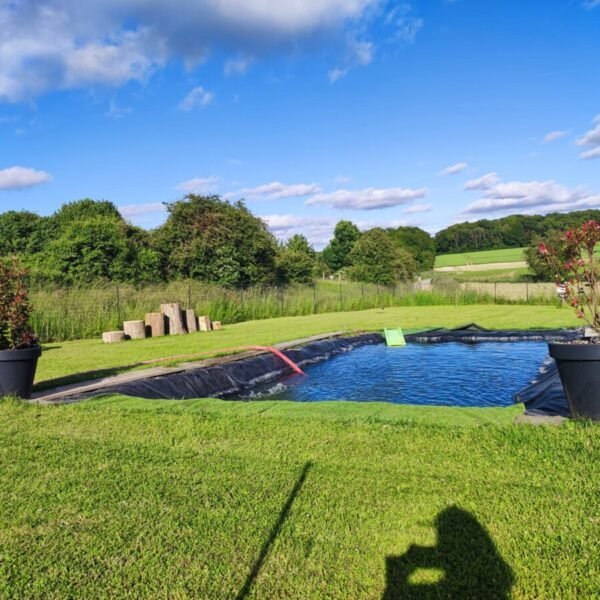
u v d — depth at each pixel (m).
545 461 3.95
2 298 6.84
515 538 2.91
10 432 5.24
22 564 2.88
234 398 8.91
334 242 65.31
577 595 2.43
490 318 19.55
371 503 3.42
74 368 9.57
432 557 2.80
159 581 2.69
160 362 10.02
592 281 5.02
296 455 4.37
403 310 25.08
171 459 4.38
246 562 2.83
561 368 4.88
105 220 27.31
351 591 2.56
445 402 8.31
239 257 31.23
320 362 12.16
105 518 3.36
